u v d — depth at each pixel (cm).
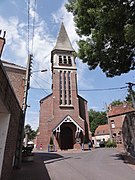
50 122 3042
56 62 3609
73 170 1071
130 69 1148
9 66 1738
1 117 667
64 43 4009
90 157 1766
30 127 5612
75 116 3194
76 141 3030
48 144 2889
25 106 1244
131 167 1120
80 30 1090
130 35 739
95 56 1077
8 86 576
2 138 646
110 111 3972
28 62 1396
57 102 3228
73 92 3391
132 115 1653
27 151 1509
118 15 829
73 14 1098
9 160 791
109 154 1981
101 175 917
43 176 896
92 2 865
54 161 1497
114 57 1065
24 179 820
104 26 884
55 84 3369
